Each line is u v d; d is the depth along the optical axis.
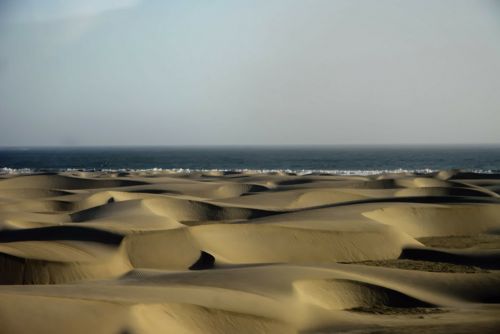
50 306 14.55
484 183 66.81
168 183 65.31
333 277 21.81
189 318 15.74
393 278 23.61
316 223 35.75
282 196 51.41
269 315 17.17
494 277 24.08
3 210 41.84
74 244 27.81
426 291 22.80
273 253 32.00
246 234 32.56
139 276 23.91
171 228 31.55
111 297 15.98
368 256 33.31
